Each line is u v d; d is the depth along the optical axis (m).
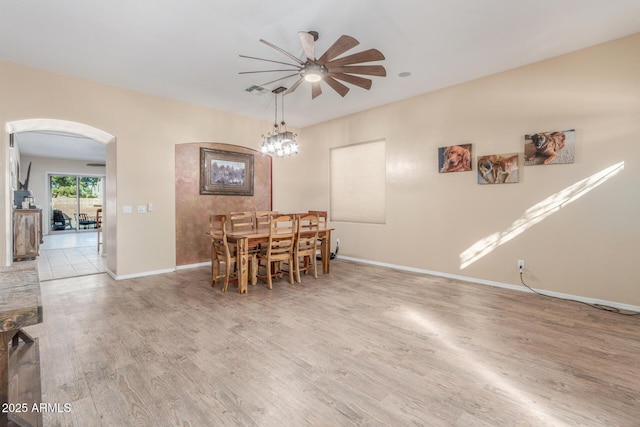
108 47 3.46
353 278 4.76
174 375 2.15
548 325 2.98
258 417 1.74
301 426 1.68
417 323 3.04
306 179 7.10
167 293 3.99
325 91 4.88
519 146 4.06
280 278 4.76
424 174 5.03
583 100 3.59
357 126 6.00
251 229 5.20
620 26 3.12
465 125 4.54
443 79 4.43
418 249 5.14
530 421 1.71
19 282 1.46
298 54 3.64
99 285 4.34
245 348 2.54
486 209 4.38
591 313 3.28
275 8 2.78
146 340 2.66
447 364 2.30
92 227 12.02
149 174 4.91
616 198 3.41
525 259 4.04
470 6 2.77
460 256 4.65
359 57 2.83
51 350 2.48
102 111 4.45
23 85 3.85
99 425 1.67
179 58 3.73
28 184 9.95
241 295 3.91
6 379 1.20
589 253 3.58
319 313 3.30
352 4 2.73
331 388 2.01
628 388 2.00
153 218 4.96
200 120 5.52
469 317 3.19
